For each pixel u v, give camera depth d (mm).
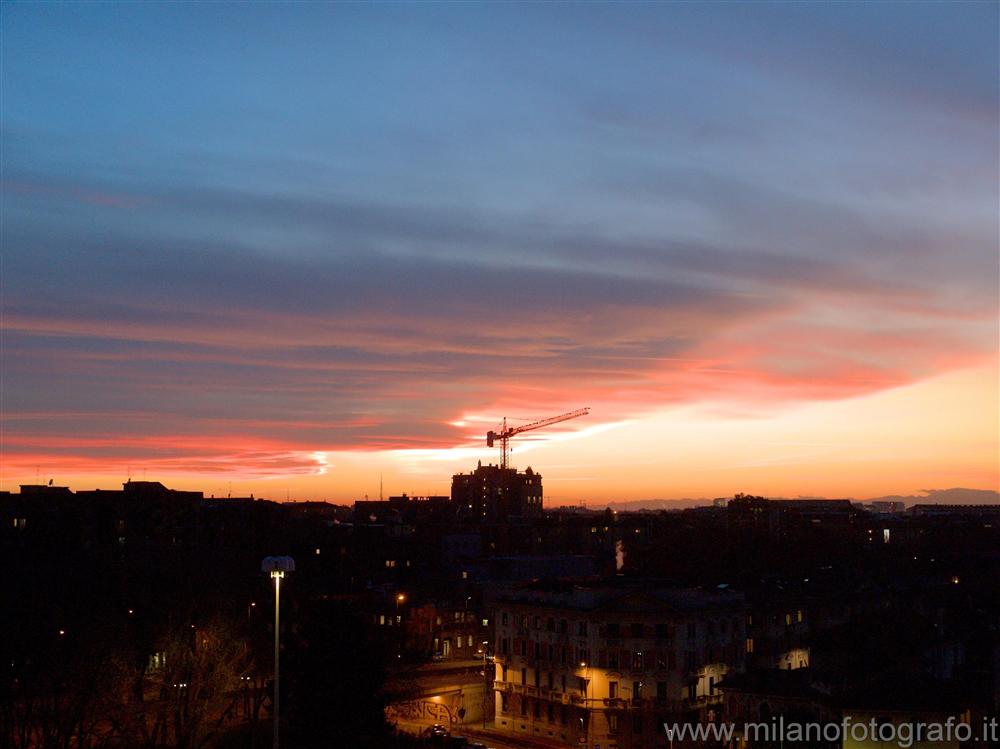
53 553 178125
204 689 101562
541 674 142875
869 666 134250
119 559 165875
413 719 141875
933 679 115875
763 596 159375
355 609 114688
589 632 135750
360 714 106188
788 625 155375
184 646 102562
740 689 115062
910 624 150625
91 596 126375
